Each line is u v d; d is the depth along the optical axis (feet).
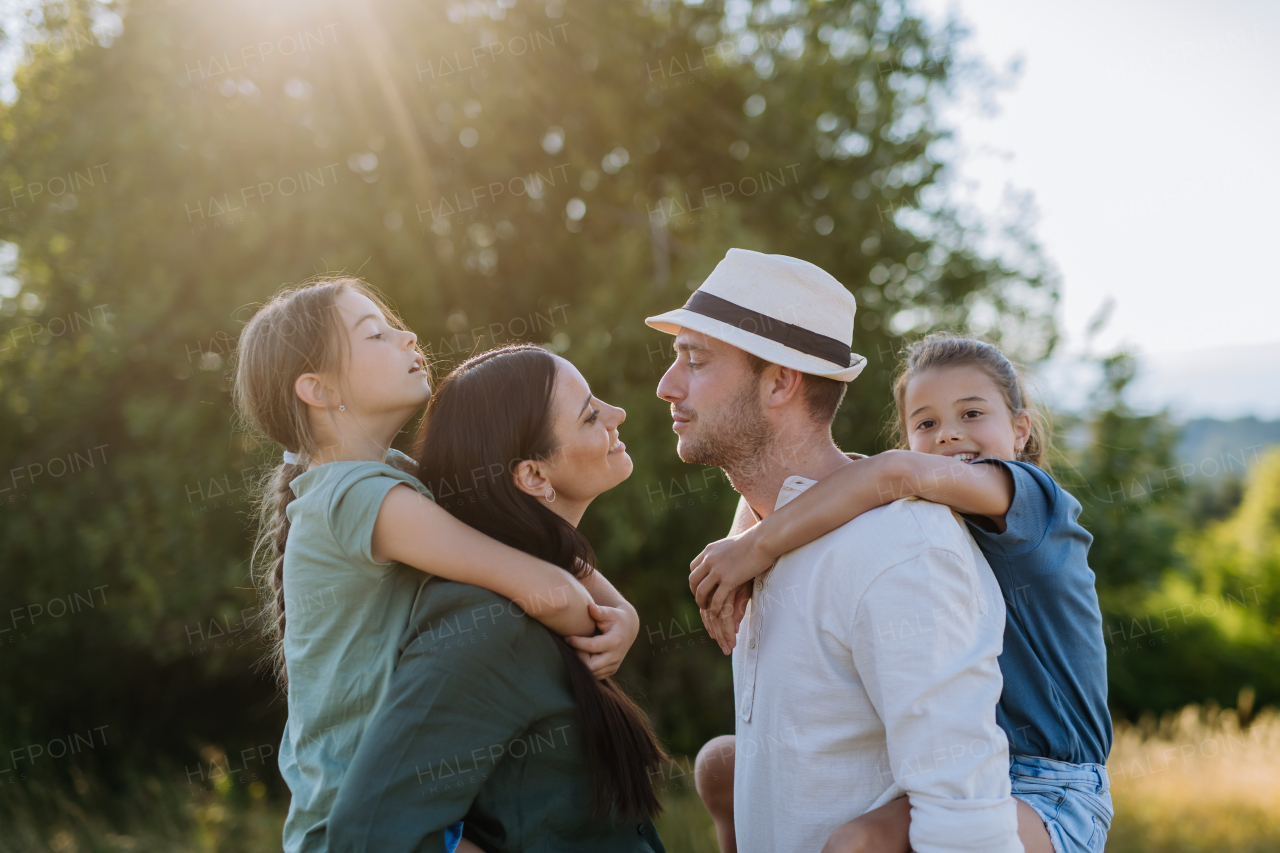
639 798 4.75
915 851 3.99
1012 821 4.05
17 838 19.54
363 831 3.92
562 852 4.42
